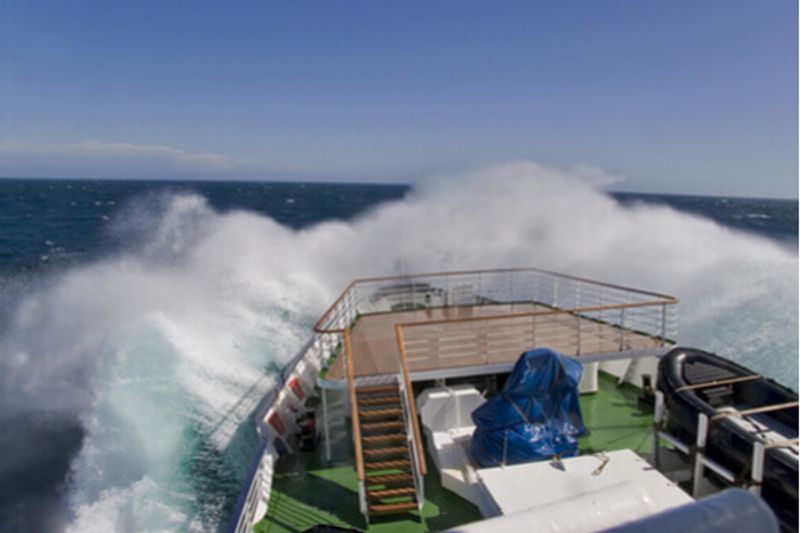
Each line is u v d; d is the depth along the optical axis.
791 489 5.70
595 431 9.19
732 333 14.99
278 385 9.39
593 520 2.98
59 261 30.44
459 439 8.39
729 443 6.43
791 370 12.78
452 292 15.12
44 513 8.36
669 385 7.68
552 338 11.25
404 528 6.87
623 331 10.69
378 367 9.68
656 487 6.23
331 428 9.46
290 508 7.32
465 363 9.74
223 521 7.89
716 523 1.86
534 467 6.70
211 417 10.87
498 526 2.66
